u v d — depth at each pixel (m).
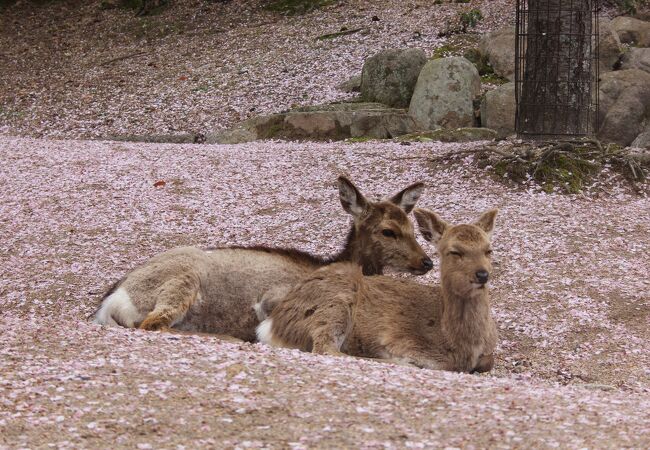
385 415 6.23
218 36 34.12
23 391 6.49
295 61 30.14
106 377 6.86
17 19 37.91
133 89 29.95
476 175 16.73
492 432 5.95
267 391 6.66
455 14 32.06
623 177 16.38
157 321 9.61
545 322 11.20
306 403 6.41
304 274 10.52
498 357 10.34
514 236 13.86
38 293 12.55
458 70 23.89
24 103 29.81
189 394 6.53
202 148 20.75
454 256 8.88
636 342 10.63
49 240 14.52
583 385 8.95
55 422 5.96
